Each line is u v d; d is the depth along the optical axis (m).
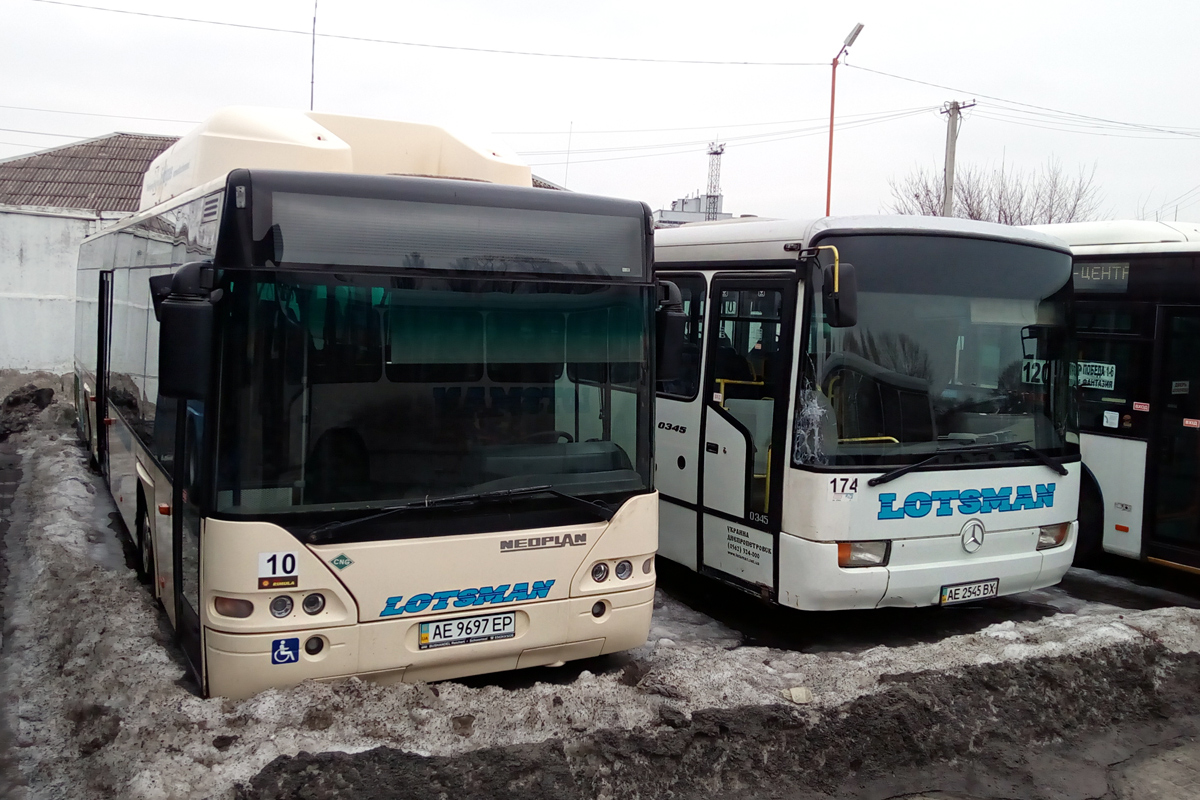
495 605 4.78
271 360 4.32
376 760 3.93
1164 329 7.86
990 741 4.85
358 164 6.32
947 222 6.60
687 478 7.34
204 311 4.21
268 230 4.33
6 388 16.88
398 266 4.58
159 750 3.97
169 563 5.39
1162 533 7.86
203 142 5.62
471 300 4.74
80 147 30.06
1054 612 7.57
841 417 6.11
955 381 6.48
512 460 4.82
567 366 4.97
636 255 5.18
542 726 4.40
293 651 4.39
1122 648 5.57
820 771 4.51
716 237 7.20
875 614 7.41
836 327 6.01
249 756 3.91
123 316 7.86
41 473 11.06
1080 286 8.52
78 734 4.59
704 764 4.38
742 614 7.30
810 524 6.07
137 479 6.63
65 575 6.96
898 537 6.18
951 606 7.66
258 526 4.29
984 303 6.62
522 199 4.89
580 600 5.01
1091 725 5.16
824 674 5.14
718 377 7.02
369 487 4.50
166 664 5.01
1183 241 7.80
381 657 4.56
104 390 9.48
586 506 5.00
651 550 5.24
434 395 4.65
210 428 4.29
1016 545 6.64
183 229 5.46
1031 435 6.79
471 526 4.70
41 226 18.48
